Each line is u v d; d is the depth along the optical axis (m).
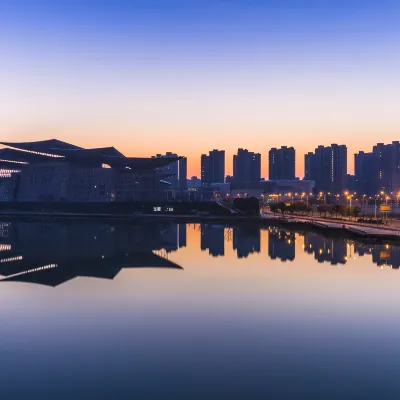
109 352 20.70
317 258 48.91
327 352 20.69
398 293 31.69
